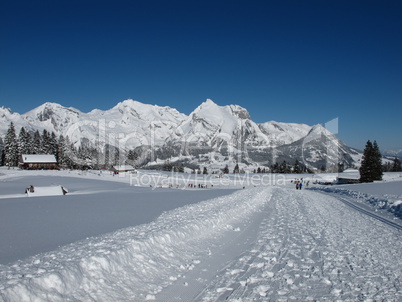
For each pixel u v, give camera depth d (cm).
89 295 455
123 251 601
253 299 483
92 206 1614
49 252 592
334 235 1005
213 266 655
